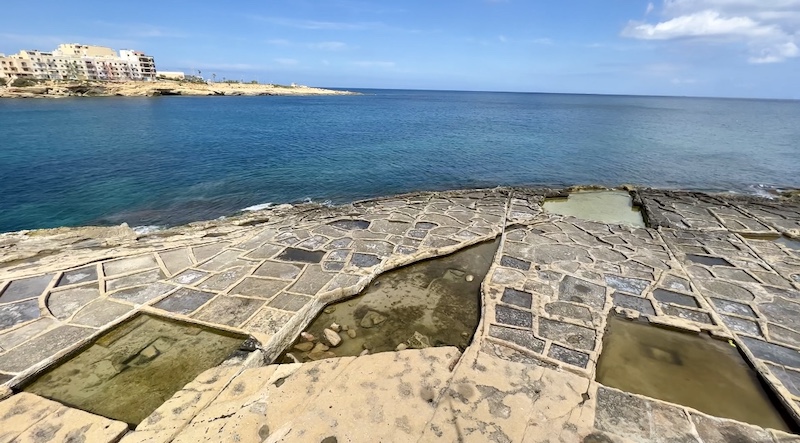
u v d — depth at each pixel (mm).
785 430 4996
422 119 58531
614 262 9562
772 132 45531
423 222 12656
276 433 4438
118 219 15508
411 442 4324
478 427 4555
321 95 172375
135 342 6531
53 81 96375
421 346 6668
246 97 137125
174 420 4699
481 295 8047
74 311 7227
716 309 7465
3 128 37344
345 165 25375
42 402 5082
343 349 6676
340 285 8289
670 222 13141
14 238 11617
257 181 21188
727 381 5809
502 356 6066
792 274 8961
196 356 6203
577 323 6965
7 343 6273
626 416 4848
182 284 8312
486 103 118875
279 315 7141
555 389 5230
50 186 19188
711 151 31562
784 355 6168
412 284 8852
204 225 13180
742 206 15367
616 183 22125
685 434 4621
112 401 5324
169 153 27516
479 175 23578
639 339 6711
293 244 10594
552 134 40875
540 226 12453
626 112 80750
